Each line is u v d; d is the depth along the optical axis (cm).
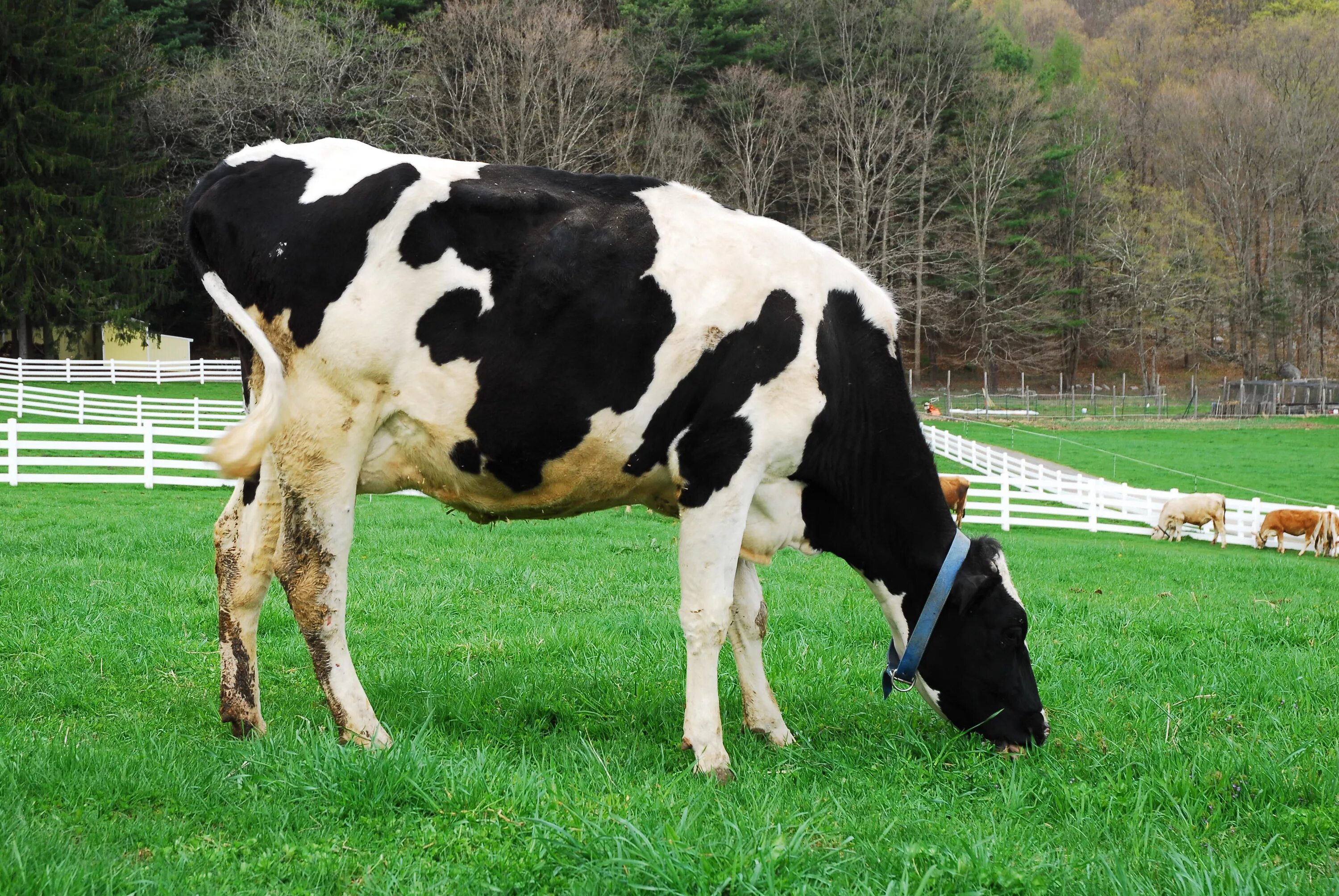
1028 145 5919
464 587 896
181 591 798
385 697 546
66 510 1438
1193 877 330
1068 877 336
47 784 374
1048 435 4475
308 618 452
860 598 932
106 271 4309
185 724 486
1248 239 6894
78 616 695
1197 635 798
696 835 344
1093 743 504
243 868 318
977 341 6438
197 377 4250
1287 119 6862
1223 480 3212
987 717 501
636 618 766
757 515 496
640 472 472
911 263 5762
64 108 4244
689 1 5353
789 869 315
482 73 4347
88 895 290
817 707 571
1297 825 403
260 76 4453
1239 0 8550
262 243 446
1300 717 562
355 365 443
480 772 383
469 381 447
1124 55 8038
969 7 6025
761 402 463
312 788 376
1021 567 1336
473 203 442
